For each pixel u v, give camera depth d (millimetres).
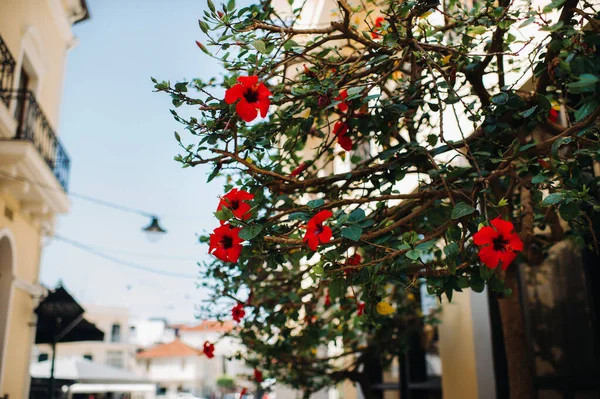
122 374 15812
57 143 9719
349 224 2229
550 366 4113
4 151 7605
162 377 51062
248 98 2301
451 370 5121
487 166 2832
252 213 2264
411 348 6262
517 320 3080
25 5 9477
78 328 10914
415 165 2834
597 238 3447
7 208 8609
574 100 3500
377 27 2941
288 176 2641
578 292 3834
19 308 9227
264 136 2668
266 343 4930
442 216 2586
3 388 8562
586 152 2324
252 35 2572
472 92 3041
